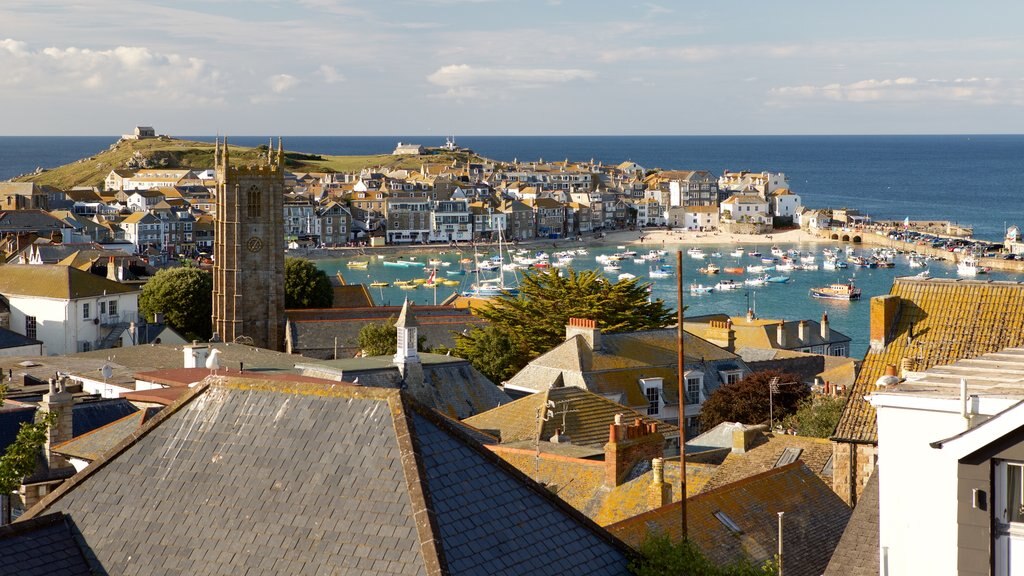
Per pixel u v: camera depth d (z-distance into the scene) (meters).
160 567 27.36
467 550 26.20
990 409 24.20
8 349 136.75
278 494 27.59
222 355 102.69
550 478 58.47
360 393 28.75
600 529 30.14
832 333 195.25
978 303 59.66
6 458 41.50
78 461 56.06
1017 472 22.70
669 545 31.67
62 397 59.62
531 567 27.19
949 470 24.81
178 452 29.69
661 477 51.53
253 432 29.25
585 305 154.62
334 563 25.67
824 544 48.00
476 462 28.86
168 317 197.75
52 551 28.20
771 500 49.59
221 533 27.39
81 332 167.75
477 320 172.00
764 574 37.00
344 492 26.94
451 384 93.75
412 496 26.17
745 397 103.06
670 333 121.19
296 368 91.44
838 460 56.00
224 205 199.12
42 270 172.12
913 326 59.72
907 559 25.17
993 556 22.86
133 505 28.98
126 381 87.06
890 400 25.42
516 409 78.88
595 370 109.06
